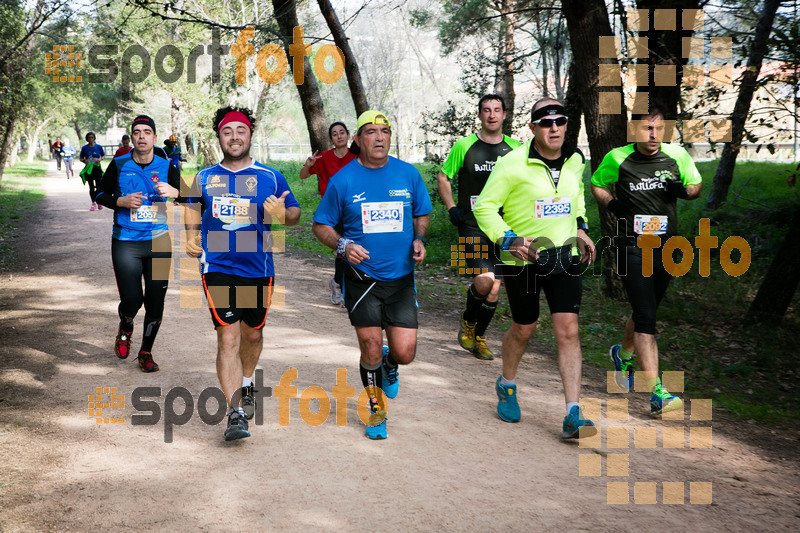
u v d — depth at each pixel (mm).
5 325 7238
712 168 22078
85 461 4027
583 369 6406
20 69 19797
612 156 5289
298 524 3350
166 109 25234
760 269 10188
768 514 3602
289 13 12961
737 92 7094
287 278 10391
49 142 77750
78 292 8961
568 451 4352
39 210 19406
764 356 6691
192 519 3381
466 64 14445
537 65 17734
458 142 6375
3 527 3262
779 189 16297
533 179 4594
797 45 6668
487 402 5254
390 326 4480
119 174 5578
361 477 3871
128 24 17344
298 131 50875
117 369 5781
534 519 3449
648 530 3381
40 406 4910
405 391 5434
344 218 4469
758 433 4906
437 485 3795
